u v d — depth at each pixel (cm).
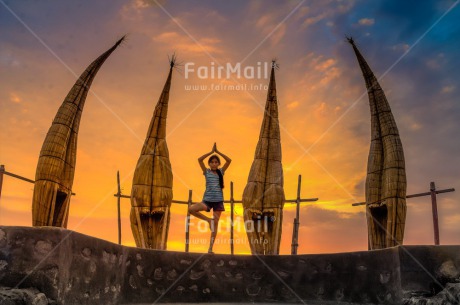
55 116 1036
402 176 1094
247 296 959
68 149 1040
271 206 1159
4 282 613
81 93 1070
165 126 1239
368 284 841
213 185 843
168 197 1193
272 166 1189
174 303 914
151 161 1202
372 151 1152
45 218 967
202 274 955
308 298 933
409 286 729
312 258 949
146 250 906
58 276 623
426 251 737
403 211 1076
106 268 766
